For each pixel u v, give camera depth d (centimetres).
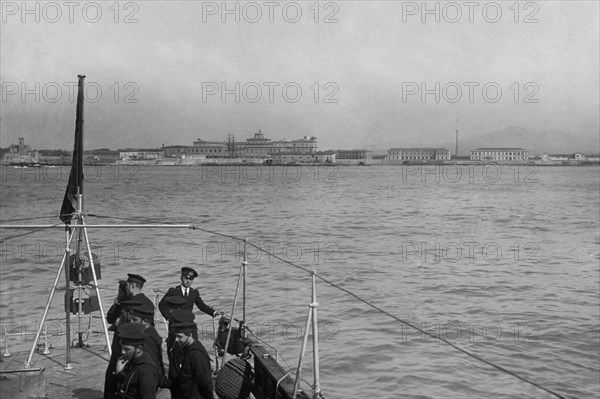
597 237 5712
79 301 1333
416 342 2191
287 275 3388
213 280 3203
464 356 2062
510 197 12200
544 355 2103
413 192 13712
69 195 1317
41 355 1280
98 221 6419
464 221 7231
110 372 878
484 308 2781
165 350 1454
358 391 1741
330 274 3519
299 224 6644
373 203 10119
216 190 13288
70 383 1112
